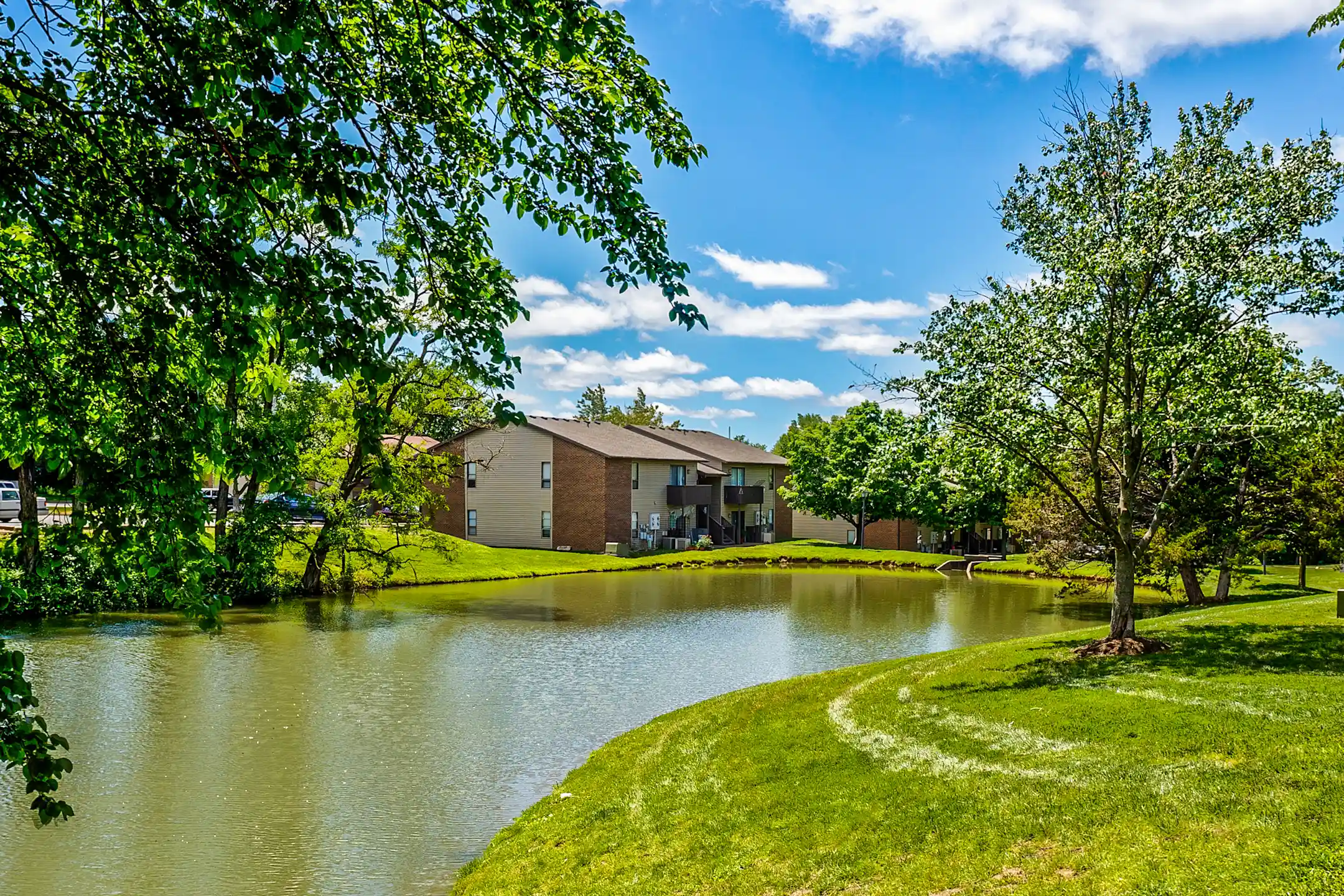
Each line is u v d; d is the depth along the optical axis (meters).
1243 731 9.71
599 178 6.54
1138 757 9.33
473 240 6.58
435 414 33.22
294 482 6.38
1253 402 13.20
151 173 4.91
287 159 4.92
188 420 5.27
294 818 11.06
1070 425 15.37
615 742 13.73
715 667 20.47
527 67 6.33
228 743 14.04
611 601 33.75
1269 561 47.38
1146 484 23.20
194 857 9.92
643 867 8.72
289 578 33.34
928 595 36.47
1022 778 9.16
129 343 5.17
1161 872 6.63
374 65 6.20
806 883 7.76
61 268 4.91
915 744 10.97
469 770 12.85
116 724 15.05
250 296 4.83
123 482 4.98
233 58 4.87
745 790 10.29
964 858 7.58
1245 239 13.90
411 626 26.38
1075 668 14.20
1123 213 14.48
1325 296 13.37
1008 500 32.31
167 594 5.43
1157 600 33.62
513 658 21.42
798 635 25.39
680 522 61.50
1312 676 12.18
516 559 48.12
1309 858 6.38
